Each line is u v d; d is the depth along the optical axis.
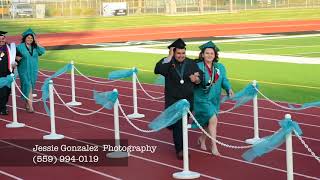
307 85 22.38
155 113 18.02
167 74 12.76
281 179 11.01
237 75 25.84
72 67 20.27
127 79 25.59
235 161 12.38
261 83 23.30
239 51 36.03
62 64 32.38
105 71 28.72
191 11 88.94
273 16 72.94
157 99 20.11
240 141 14.08
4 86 17.48
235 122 16.22
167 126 12.80
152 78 25.58
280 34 47.69
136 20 74.31
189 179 11.22
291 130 9.52
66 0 89.31
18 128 16.48
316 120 16.14
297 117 16.62
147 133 15.30
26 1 88.81
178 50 12.66
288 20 64.44
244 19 69.25
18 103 20.75
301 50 35.31
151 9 91.62
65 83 25.27
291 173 9.56
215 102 13.16
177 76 12.66
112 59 33.84
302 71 26.30
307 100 19.34
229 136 14.62
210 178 11.23
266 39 43.81
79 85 24.53
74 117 17.77
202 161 12.48
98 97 14.41
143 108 18.86
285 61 30.25
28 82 18.72
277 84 22.89
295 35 46.34
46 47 43.12
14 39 48.41
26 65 18.69
